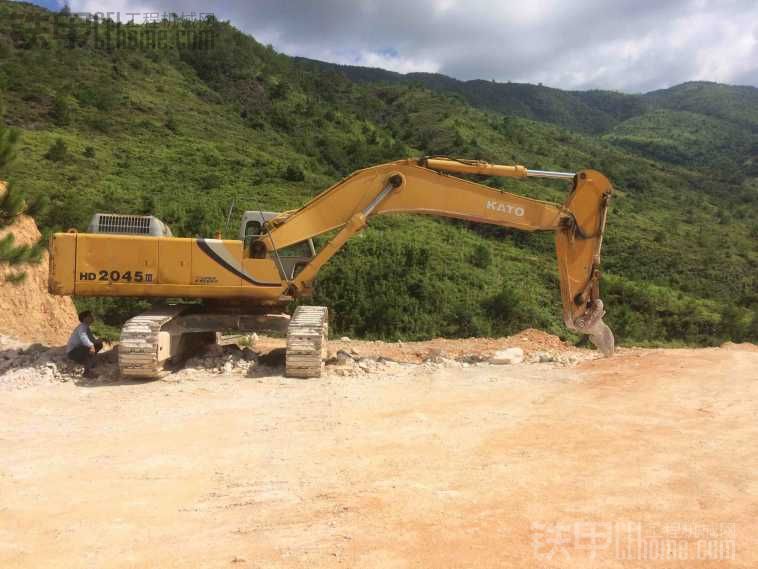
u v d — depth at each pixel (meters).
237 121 81.25
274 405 7.49
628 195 108.06
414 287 34.53
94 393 8.23
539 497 4.43
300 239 10.41
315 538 3.80
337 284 33.19
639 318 40.84
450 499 4.40
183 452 5.68
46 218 26.38
